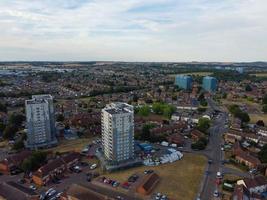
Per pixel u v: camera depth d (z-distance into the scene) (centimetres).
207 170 17962
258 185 15400
